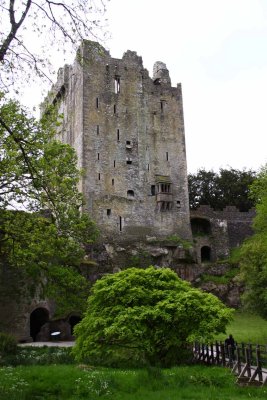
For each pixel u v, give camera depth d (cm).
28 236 2311
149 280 2094
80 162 5484
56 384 1427
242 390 1427
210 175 7750
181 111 6212
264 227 3975
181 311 1909
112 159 5591
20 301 3494
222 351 1967
